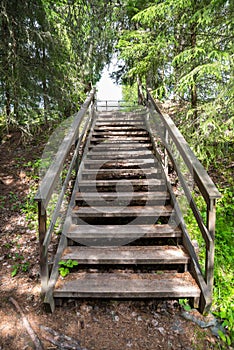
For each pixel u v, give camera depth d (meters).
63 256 2.50
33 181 4.46
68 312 2.17
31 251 2.97
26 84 5.46
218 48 3.91
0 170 4.76
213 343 1.91
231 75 3.54
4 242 3.13
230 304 2.20
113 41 9.52
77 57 7.19
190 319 2.09
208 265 2.12
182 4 3.96
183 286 2.20
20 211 3.73
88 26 8.18
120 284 2.25
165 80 5.12
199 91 4.72
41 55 5.82
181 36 4.86
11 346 1.88
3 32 5.17
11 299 2.30
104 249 2.63
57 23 6.10
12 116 5.26
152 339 1.93
